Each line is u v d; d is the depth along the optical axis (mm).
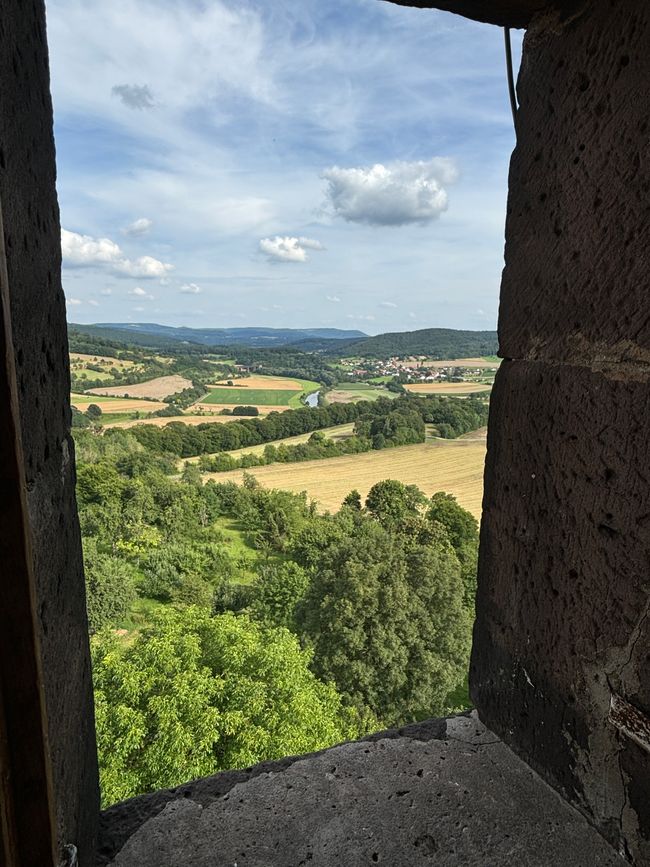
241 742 9055
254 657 10680
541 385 1167
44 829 629
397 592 15867
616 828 1041
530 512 1214
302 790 1161
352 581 16078
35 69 788
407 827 1080
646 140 916
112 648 12102
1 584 575
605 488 1026
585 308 1052
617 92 968
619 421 989
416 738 1345
